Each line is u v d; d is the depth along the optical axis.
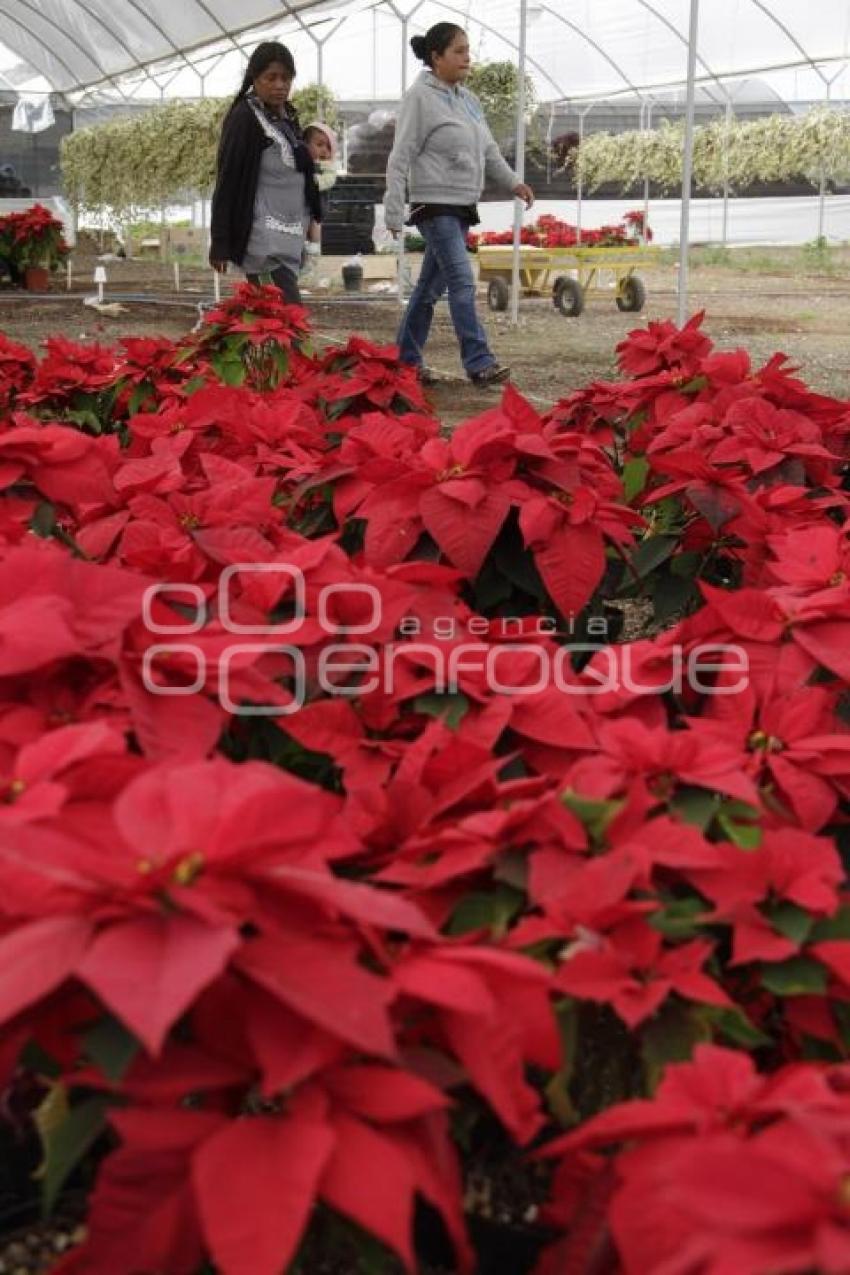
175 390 4.47
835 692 2.07
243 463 3.27
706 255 21.39
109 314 13.07
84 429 4.80
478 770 1.63
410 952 1.28
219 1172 1.06
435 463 2.52
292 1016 1.17
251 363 5.08
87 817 1.37
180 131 17.31
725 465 3.11
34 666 1.52
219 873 1.17
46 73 22.67
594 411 3.71
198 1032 1.20
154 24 16.98
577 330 12.55
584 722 1.80
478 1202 1.64
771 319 13.02
